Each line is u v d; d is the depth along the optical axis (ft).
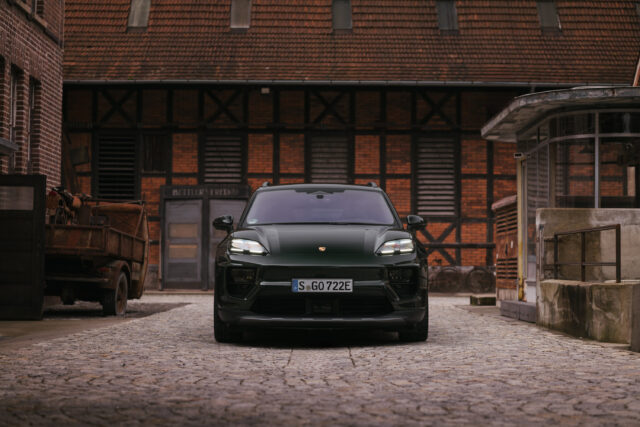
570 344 23.35
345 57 69.41
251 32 71.31
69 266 34.94
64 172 65.46
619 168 33.71
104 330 27.86
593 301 24.45
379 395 14.90
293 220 25.57
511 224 42.27
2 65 38.75
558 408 13.66
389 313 22.33
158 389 15.53
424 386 15.85
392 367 18.45
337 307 22.00
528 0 74.18
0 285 32.35
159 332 27.32
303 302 22.25
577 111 33.99
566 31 72.69
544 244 30.25
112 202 41.47
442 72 68.33
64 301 34.99
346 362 19.31
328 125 68.59
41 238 32.32
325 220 25.58
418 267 22.84
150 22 71.92
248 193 68.13
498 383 16.19
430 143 69.00
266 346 22.97
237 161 68.64
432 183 68.80
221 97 68.80
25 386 15.80
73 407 13.76
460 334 26.73
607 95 32.19
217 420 12.79
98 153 68.33
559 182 34.40
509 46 71.05
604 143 33.73
